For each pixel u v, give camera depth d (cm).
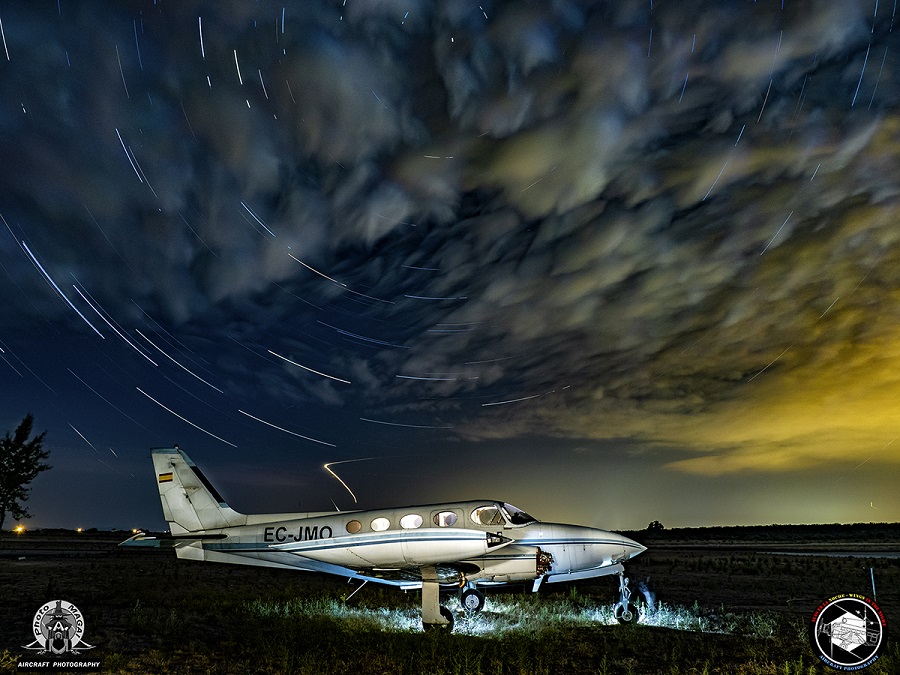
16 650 1157
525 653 1208
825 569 3447
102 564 3102
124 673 1034
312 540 1864
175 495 2023
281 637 1311
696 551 5688
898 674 1117
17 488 3369
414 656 1197
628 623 1661
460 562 1805
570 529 1912
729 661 1233
